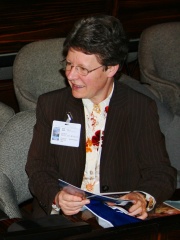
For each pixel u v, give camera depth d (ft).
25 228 4.70
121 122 7.50
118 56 6.94
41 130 7.47
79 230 4.52
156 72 12.41
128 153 7.55
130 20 15.55
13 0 13.14
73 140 7.39
